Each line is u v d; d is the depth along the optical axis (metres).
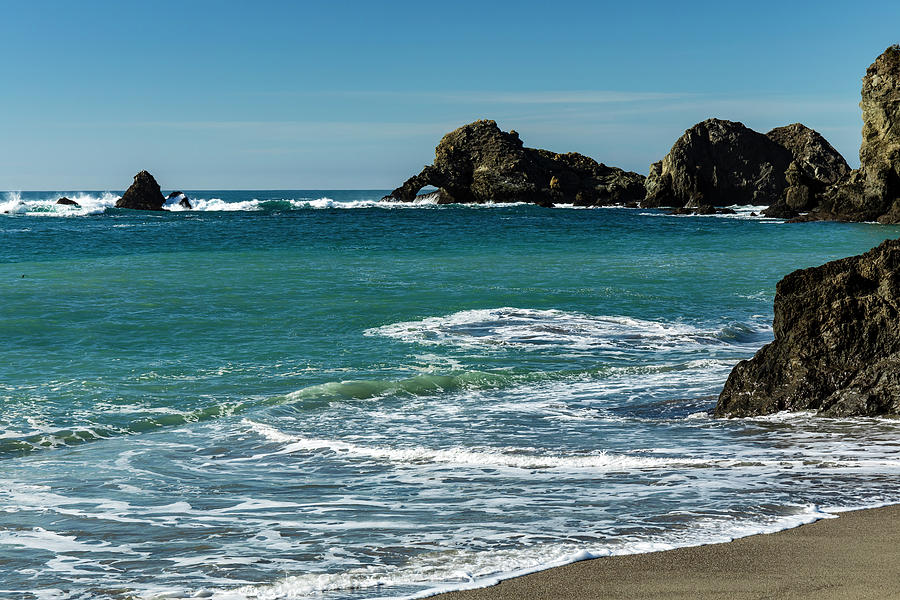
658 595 4.92
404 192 120.44
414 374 14.95
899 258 11.49
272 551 6.36
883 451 9.09
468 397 13.23
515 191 117.81
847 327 11.38
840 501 7.17
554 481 8.38
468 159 122.62
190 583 5.66
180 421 11.88
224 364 15.69
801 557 5.58
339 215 87.12
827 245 47.16
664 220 78.88
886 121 71.62
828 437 9.87
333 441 10.49
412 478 8.75
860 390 10.84
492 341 17.86
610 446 9.93
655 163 114.12
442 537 6.54
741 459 8.99
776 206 85.06
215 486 8.61
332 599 5.18
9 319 19.73
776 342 12.02
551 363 15.84
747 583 5.07
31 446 10.59
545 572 5.51
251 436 10.95
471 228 63.53
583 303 23.05
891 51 72.38
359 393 13.37
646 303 23.17
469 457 9.53
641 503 7.35
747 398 11.64
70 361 15.79
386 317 20.67
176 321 19.97
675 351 16.95
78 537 6.87
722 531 6.36
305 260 35.78
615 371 15.02
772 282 28.23
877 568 5.26
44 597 5.46
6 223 72.44
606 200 116.38
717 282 28.16
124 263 33.94
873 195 72.31
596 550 5.97
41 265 32.97
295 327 19.42
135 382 14.20
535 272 31.19
